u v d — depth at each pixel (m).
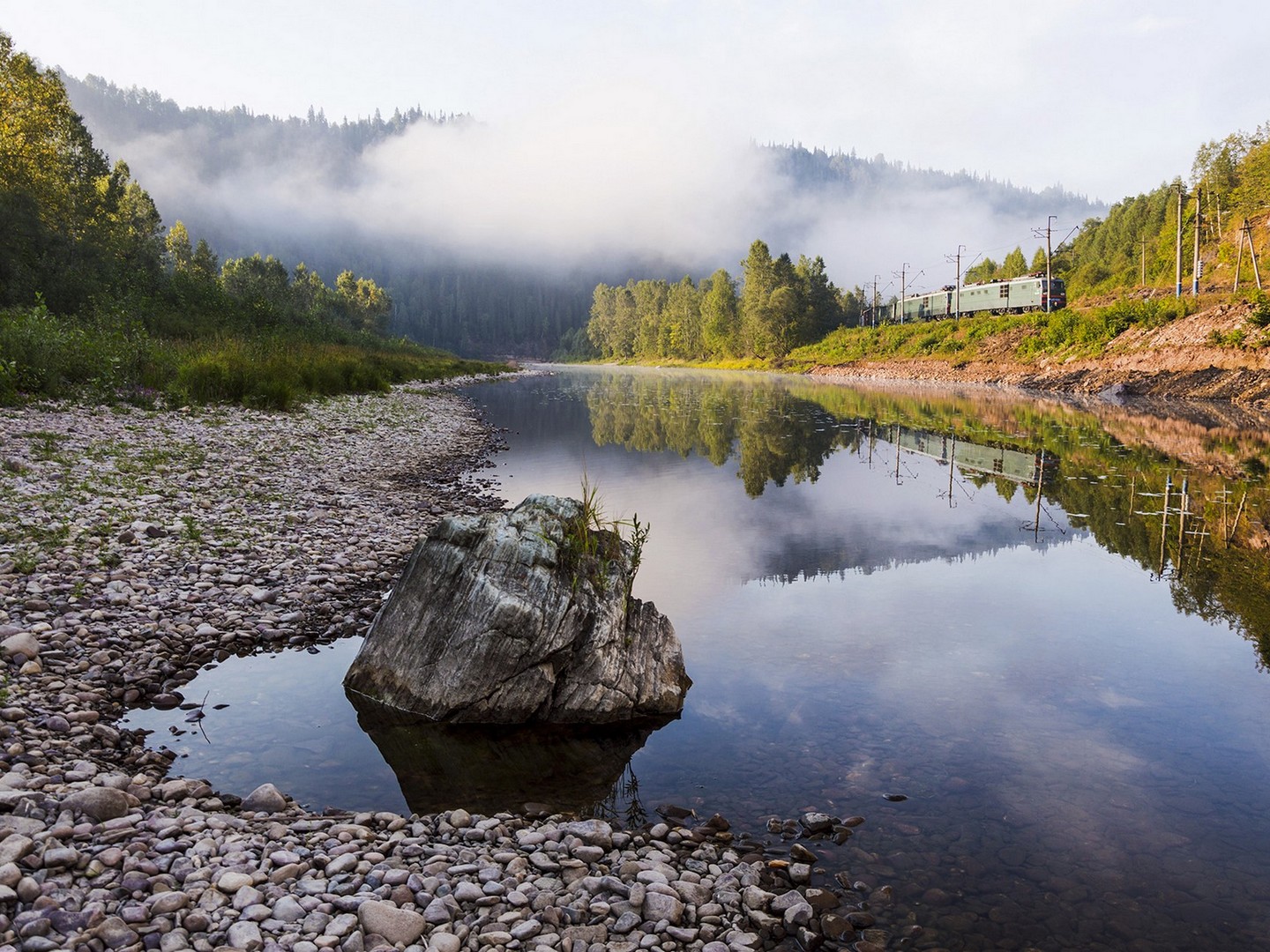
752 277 104.56
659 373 90.50
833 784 5.52
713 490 16.55
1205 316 39.97
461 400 38.66
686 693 7.00
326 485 13.80
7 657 6.14
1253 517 13.32
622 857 4.49
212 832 4.29
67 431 14.49
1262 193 61.47
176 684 6.54
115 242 47.53
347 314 111.44
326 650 7.43
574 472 18.22
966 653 7.84
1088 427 26.02
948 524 13.41
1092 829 4.95
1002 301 65.88
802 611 9.09
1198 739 6.11
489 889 4.01
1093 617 8.84
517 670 6.46
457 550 6.90
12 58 41.75
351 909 3.77
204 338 32.69
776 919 4.03
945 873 4.51
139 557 8.73
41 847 3.79
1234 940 3.98
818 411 35.38
